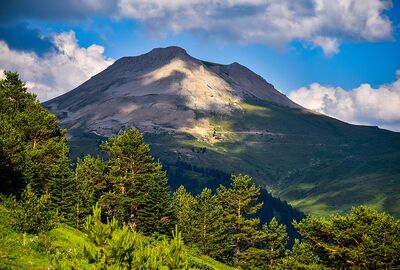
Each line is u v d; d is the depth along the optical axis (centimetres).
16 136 5397
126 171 7312
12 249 2828
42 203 3416
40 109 6644
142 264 1538
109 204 7231
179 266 1614
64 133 7088
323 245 5719
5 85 6619
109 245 1538
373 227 5209
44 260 2780
